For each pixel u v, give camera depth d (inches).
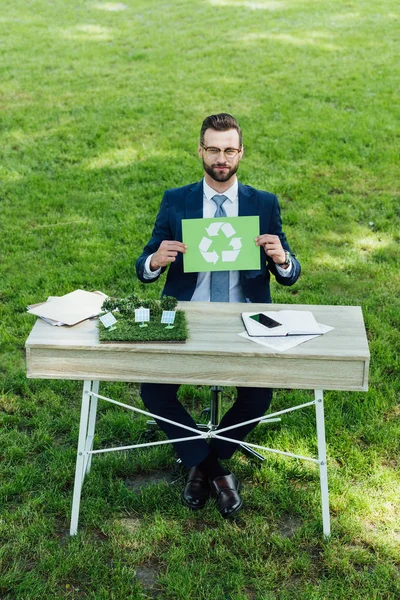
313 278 208.8
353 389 110.3
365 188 269.7
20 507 124.7
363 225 242.7
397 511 123.2
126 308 119.6
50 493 127.6
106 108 363.3
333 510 123.6
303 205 256.8
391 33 494.9
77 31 534.0
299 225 243.3
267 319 118.4
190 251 121.6
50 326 118.0
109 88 398.3
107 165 295.7
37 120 349.4
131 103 370.9
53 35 523.5
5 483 130.0
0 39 512.1
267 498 126.0
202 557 113.8
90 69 437.7
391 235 235.1
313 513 122.6
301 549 115.5
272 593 107.0
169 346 110.0
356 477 132.0
